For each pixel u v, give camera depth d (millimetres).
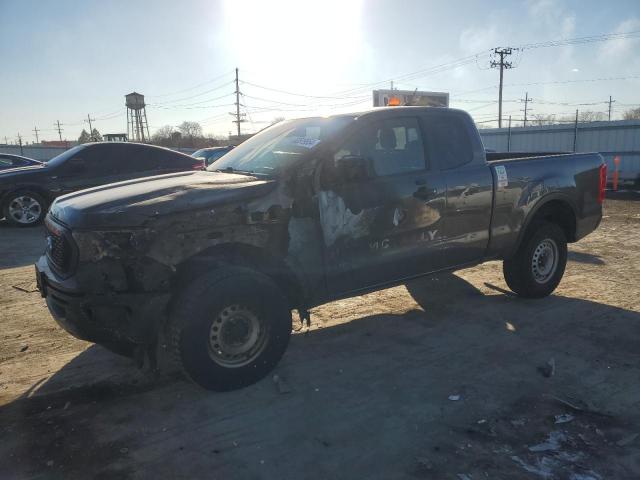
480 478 2834
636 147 22828
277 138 4695
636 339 4719
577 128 24703
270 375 4078
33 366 4262
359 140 4289
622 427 3324
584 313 5410
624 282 6539
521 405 3596
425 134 4738
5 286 6477
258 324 3818
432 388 3852
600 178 6039
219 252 3738
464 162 4941
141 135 72938
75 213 3525
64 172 10766
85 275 3416
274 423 3404
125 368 4223
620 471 2891
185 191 3648
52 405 3650
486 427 3328
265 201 3779
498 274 6996
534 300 5859
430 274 4832
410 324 5176
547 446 3121
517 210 5297
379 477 2852
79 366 4262
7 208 10555
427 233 4648
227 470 2928
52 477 2877
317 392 3811
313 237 4016
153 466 2969
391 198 4363
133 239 3363
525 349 4531
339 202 4105
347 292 4328
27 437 3264
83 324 3473
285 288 4168
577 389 3814
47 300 3797
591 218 6012
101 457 3053
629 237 9555
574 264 7496
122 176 11016
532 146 27094
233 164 4672
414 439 3205
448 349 4555
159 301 3443
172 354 3604
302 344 4715
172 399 3730
